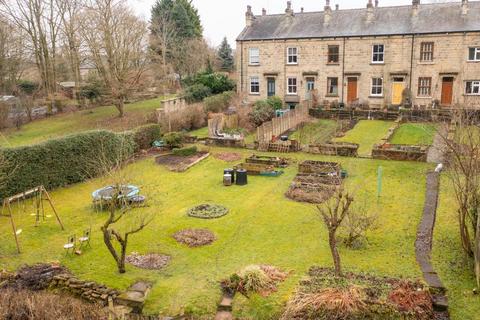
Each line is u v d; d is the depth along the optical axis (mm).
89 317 10266
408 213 16719
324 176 20953
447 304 10586
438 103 38094
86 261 13547
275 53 43469
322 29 42188
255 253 13930
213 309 11000
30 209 18062
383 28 39969
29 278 12461
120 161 21125
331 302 10281
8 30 42312
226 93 40656
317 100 42094
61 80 56656
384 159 24438
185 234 15328
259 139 28031
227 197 19312
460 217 12930
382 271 12391
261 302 11000
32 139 33000
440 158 23812
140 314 10836
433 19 38938
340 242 14352
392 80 40062
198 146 28453
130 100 48531
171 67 60031
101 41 38625
